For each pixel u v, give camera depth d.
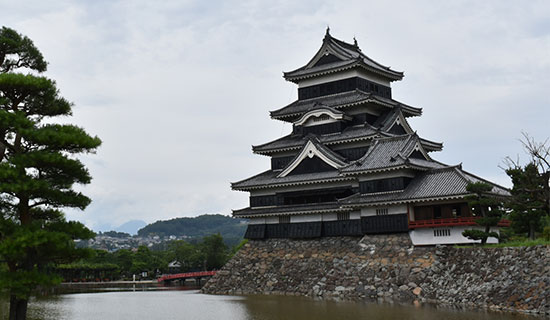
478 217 59.84
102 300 73.44
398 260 62.94
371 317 45.78
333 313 49.34
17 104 41.25
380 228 66.81
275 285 71.62
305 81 88.88
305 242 74.38
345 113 80.44
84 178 41.12
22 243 35.94
